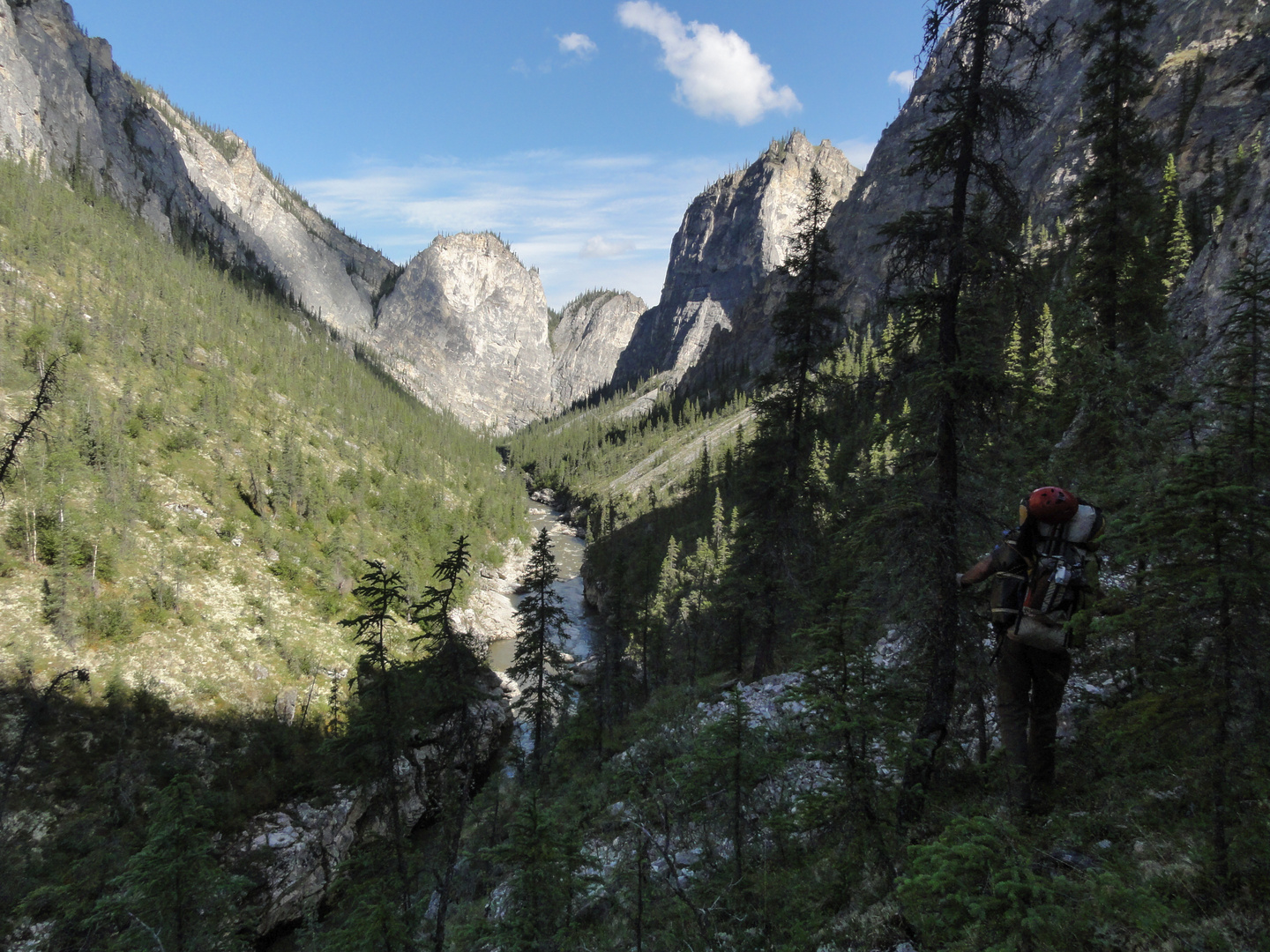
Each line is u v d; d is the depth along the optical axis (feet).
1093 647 21.04
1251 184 59.77
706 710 60.80
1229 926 12.02
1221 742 14.23
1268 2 345.51
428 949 36.19
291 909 102.78
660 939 26.91
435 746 121.80
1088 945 11.81
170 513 205.67
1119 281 53.72
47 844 91.20
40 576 149.79
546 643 99.86
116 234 490.90
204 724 133.39
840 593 23.94
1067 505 17.49
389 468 408.87
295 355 527.81
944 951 14.99
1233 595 14.02
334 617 197.67
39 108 627.87
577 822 48.75
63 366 209.15
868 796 22.39
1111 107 54.24
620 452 639.76
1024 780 20.02
